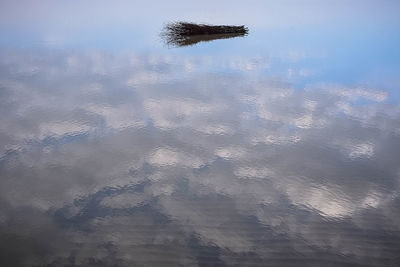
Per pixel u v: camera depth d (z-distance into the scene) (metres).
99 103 9.75
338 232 4.78
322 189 5.85
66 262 4.22
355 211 5.25
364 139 7.70
